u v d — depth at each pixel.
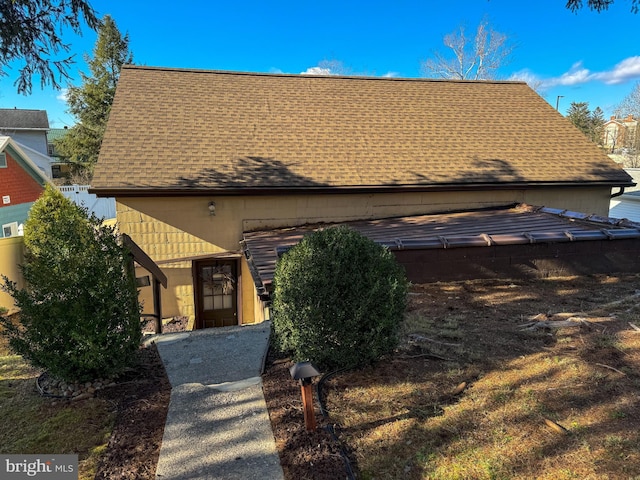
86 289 3.58
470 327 4.69
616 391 3.26
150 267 5.10
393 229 8.23
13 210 17.33
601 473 2.42
